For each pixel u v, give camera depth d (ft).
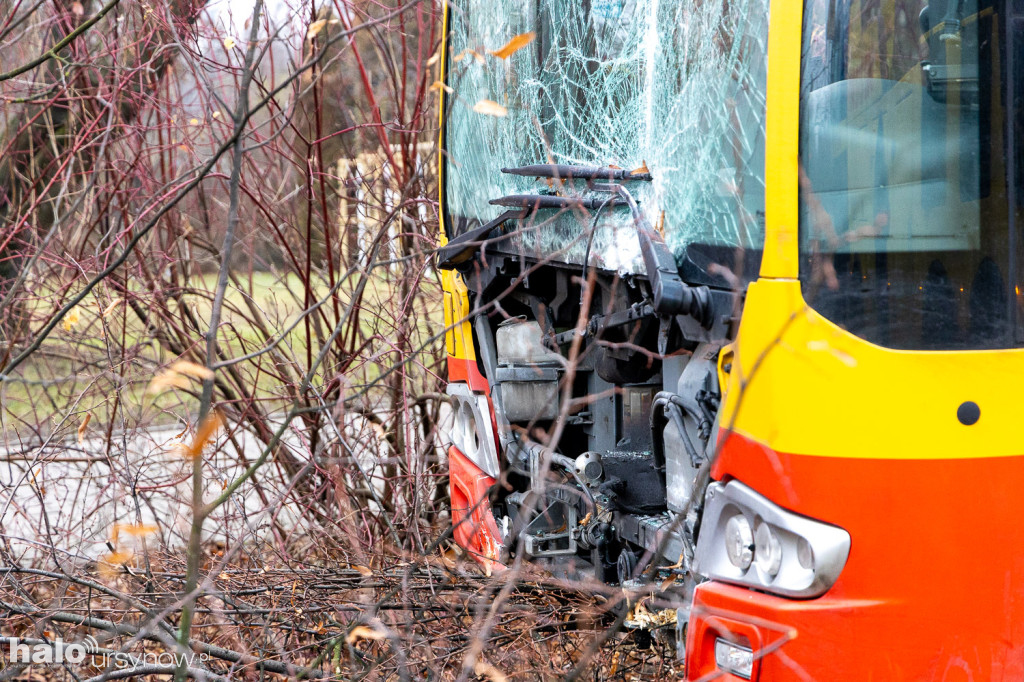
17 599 12.75
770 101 8.50
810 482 8.36
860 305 8.45
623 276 11.16
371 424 19.04
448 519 17.48
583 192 12.05
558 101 13.75
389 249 18.49
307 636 12.52
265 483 17.03
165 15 18.26
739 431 8.87
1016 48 8.89
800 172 8.41
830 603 8.39
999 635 8.53
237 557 14.97
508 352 14.98
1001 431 8.52
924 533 8.36
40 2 15.33
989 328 8.68
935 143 8.73
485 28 16.60
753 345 8.64
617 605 12.32
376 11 19.31
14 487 14.71
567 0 13.47
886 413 8.32
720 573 9.40
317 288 21.11
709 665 9.45
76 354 17.49
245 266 21.31
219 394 19.11
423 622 11.80
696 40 10.15
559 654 12.07
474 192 17.01
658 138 10.93
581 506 13.55
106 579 12.64
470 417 16.70
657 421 11.09
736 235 9.25
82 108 19.58
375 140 20.61
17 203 19.49
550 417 14.48
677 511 10.59
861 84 8.61
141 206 18.22
